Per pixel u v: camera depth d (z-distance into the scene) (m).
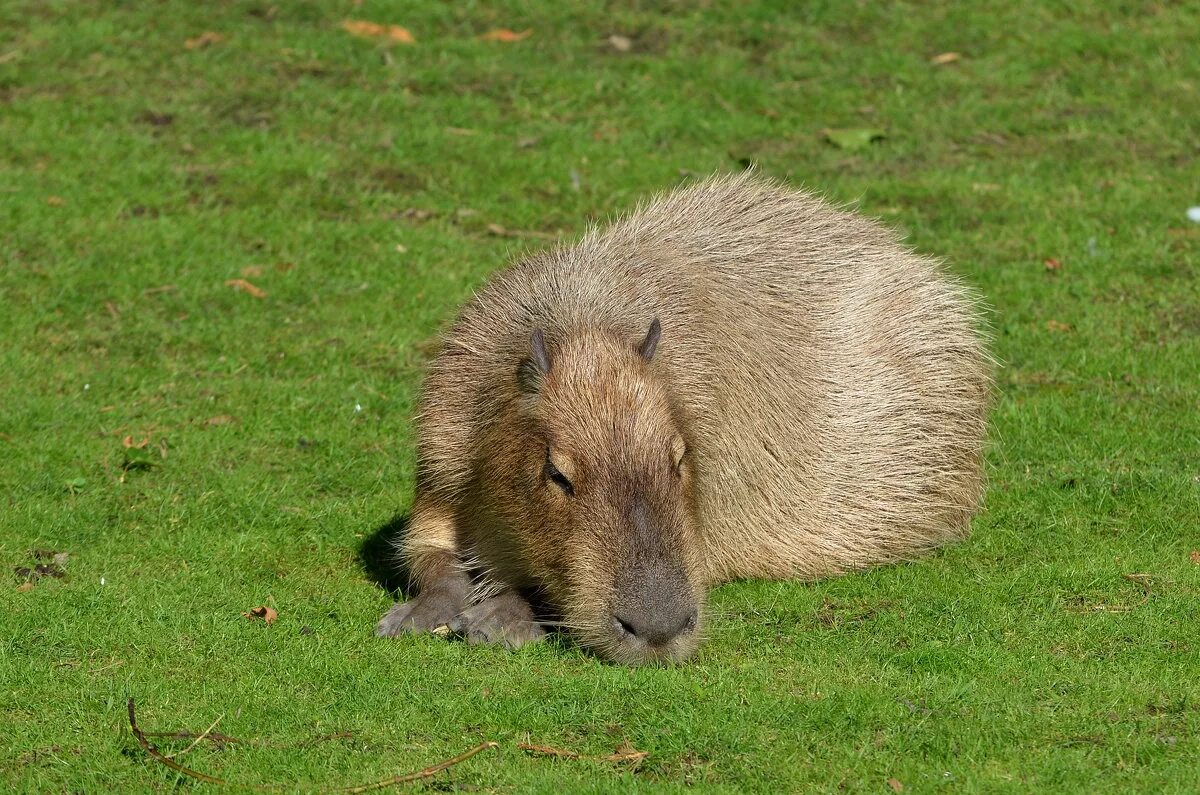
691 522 9.13
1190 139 20.02
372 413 13.75
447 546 10.36
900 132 20.33
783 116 20.80
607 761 7.71
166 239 17.23
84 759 7.78
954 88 21.53
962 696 8.35
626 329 9.97
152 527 11.48
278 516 11.72
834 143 19.89
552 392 9.12
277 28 23.16
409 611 9.81
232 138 19.94
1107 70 21.91
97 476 12.36
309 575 10.77
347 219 18.06
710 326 10.52
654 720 8.04
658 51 22.66
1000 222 17.86
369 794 7.41
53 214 17.69
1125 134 20.22
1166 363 14.41
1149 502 11.68
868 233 12.40
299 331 15.41
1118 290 16.11
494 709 8.23
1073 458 12.65
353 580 10.70
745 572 10.90
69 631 9.45
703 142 20.03
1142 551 10.84
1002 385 14.19
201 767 7.68
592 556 8.71
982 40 22.78
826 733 7.93
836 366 11.45
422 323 15.58
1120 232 17.47
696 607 8.73
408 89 21.47
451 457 10.20
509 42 22.91
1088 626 9.51
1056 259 16.84
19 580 10.40
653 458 8.86
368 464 12.81
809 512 11.08
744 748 7.78
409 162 19.42
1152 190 18.59
